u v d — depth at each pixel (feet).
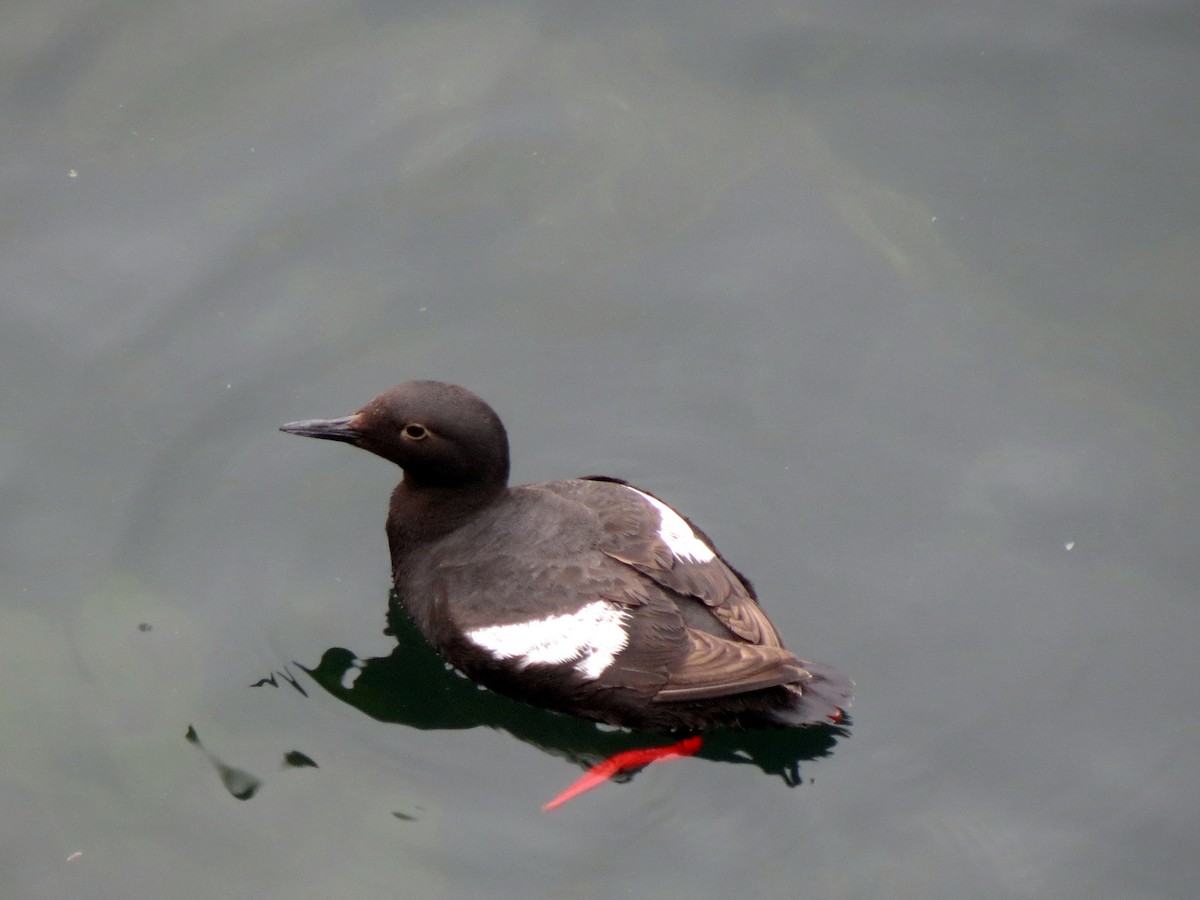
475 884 39.63
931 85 57.41
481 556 42.98
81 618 45.24
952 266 53.42
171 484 48.60
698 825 40.86
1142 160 54.80
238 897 39.11
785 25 59.26
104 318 51.42
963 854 39.86
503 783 42.34
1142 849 39.75
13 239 52.60
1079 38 57.72
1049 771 41.63
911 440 49.93
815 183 55.72
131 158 54.90
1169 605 45.27
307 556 48.11
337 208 54.54
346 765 42.68
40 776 41.57
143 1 58.95
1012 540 47.21
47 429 49.08
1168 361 50.57
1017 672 44.11
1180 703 43.04
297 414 50.39
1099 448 48.91
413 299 53.11
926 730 42.83
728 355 52.47
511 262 54.19
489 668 42.32
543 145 56.44
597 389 51.96
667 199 55.67
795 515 48.70
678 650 39.70
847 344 52.34
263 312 52.21
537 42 59.16
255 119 56.18
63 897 38.93
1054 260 53.11
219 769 42.16
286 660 45.34
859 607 46.19
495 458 43.50
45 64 56.80
